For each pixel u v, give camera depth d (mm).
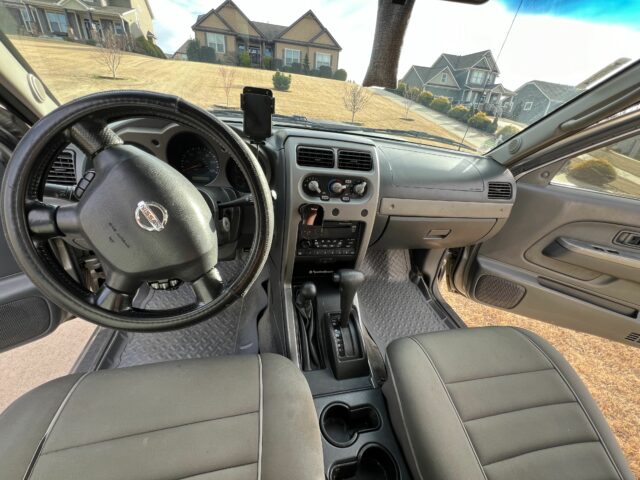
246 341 1390
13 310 1131
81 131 590
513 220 1592
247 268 734
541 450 721
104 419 648
